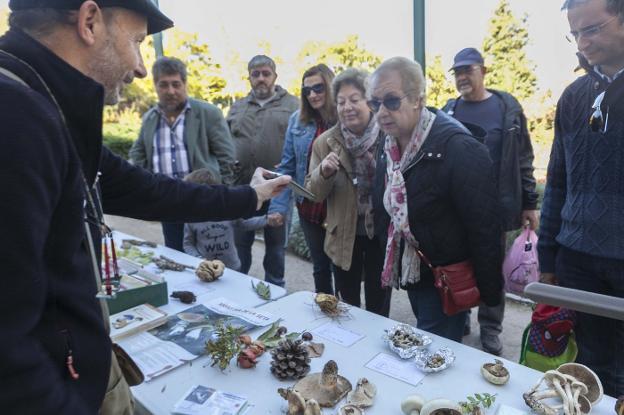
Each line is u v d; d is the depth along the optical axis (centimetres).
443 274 165
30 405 67
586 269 174
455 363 133
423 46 365
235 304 177
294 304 175
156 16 96
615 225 158
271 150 360
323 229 275
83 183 84
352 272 257
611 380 177
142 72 98
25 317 66
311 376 124
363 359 136
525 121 282
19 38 81
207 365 135
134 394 122
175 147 324
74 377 81
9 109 65
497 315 289
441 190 162
